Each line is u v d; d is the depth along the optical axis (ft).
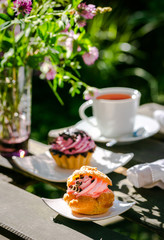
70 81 2.98
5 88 2.92
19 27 2.94
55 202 2.47
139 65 7.15
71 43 2.80
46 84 6.41
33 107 6.18
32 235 2.30
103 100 3.11
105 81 6.42
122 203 2.45
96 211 2.36
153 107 3.77
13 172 2.98
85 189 2.39
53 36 2.74
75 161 2.80
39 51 2.81
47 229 2.34
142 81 6.89
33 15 2.71
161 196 2.59
